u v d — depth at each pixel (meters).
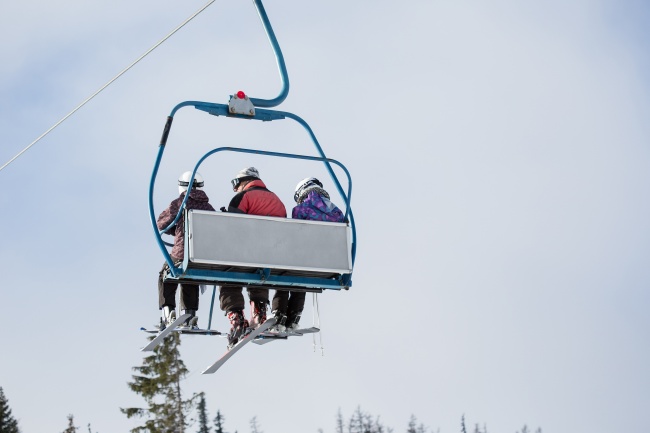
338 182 18.34
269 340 19.22
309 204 17.95
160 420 74.38
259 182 18.05
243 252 17.12
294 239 17.45
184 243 17.14
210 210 17.62
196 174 17.88
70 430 72.38
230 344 18.55
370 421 91.56
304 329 18.91
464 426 76.88
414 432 86.56
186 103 17.64
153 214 17.22
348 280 18.22
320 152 18.42
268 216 17.38
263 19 18.80
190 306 18.25
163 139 17.36
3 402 79.62
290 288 18.38
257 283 17.86
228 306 18.38
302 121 18.41
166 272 18.09
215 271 17.47
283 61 18.62
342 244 17.73
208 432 81.38
